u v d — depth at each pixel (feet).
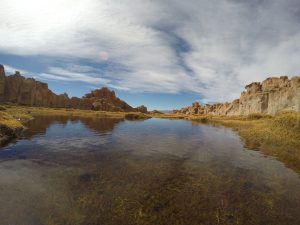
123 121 192.54
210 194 34.94
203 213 29.01
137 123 174.09
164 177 41.78
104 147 67.41
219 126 164.96
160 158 56.24
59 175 40.24
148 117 281.74
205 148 71.72
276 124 101.50
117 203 30.32
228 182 40.50
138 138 88.84
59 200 30.30
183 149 68.90
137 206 29.84
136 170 45.34
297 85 213.66
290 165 52.44
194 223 26.58
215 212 29.37
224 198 33.71
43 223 24.70
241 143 82.38
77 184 36.32
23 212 26.81
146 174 43.06
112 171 43.96
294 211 30.42
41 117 184.34
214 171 46.75
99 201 30.63
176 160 54.80
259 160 56.80
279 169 49.14
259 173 46.16
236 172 46.50
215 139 92.94
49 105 422.82
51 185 35.35
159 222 26.35
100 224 25.17
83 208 28.48
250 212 29.73
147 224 25.76
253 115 225.56
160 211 28.94
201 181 40.50
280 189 37.93
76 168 44.91
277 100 234.79
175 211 29.17
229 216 28.53
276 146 72.49
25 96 385.09
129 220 26.35
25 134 85.92
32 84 402.93
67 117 207.41
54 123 136.98
